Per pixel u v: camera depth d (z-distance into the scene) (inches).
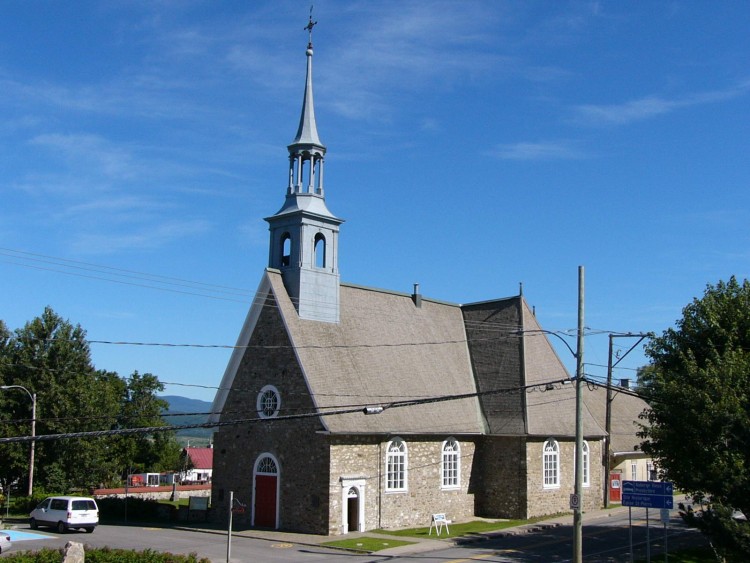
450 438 1886.1
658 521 1883.6
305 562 1274.6
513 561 1316.4
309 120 1876.2
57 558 1093.1
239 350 1813.5
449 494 1866.4
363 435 1670.8
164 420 3319.4
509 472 1924.2
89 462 2573.8
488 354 2127.2
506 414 1978.3
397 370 1877.5
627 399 2842.0
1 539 1326.3
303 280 1775.3
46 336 2719.0
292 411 1674.5
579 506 1145.4
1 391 2541.8
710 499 1300.4
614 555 1390.3
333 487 1596.9
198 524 1769.2
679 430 1305.4
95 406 2679.6
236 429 1788.9
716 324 1374.3
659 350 1460.4
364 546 1453.0
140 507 1914.4
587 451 2121.1
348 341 1819.6
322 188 1863.9
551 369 2137.1
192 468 3956.7
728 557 1269.7
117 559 1092.5
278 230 1844.2
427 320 2114.9
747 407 1251.8
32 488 2335.1
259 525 1705.2
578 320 1213.1
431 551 1419.8
